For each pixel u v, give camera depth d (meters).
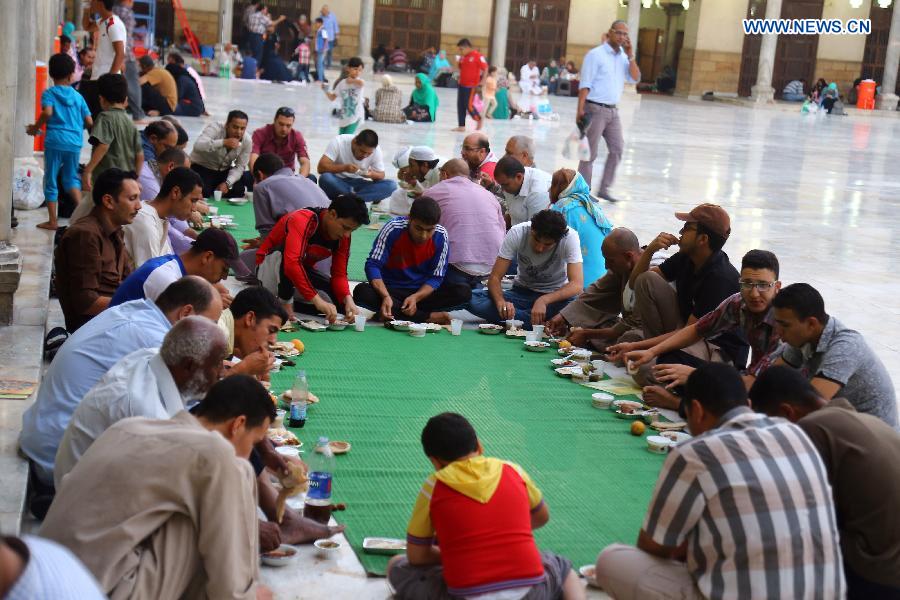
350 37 40.25
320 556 4.25
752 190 16.52
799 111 38.91
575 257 7.71
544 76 38.69
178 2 35.28
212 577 3.25
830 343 4.71
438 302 7.90
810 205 15.41
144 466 3.20
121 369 3.93
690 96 42.62
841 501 3.71
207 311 4.54
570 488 5.09
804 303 4.66
